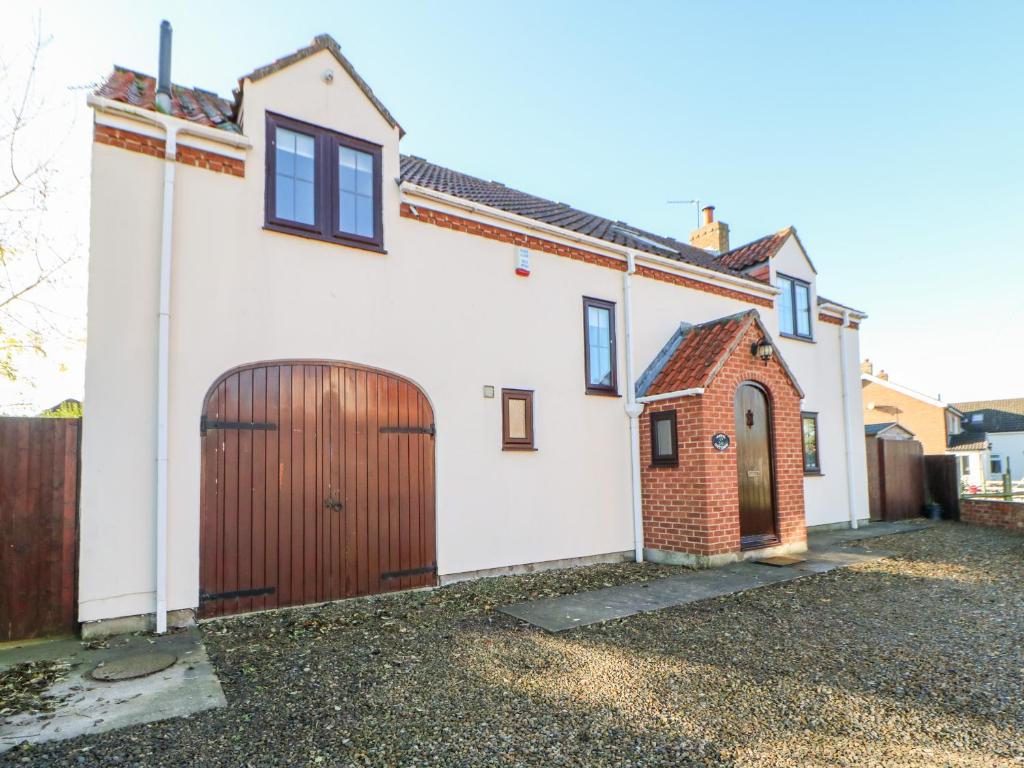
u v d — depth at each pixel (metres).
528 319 8.23
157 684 3.88
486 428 7.60
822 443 12.67
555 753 2.95
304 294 6.30
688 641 4.86
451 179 10.20
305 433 6.14
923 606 5.97
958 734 3.11
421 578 6.82
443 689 3.80
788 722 3.28
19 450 4.91
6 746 2.99
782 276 12.55
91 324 5.12
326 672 4.12
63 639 4.88
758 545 8.84
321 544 6.12
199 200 5.77
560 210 11.84
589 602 6.21
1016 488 20.06
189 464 5.47
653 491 8.98
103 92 5.77
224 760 2.88
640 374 9.54
